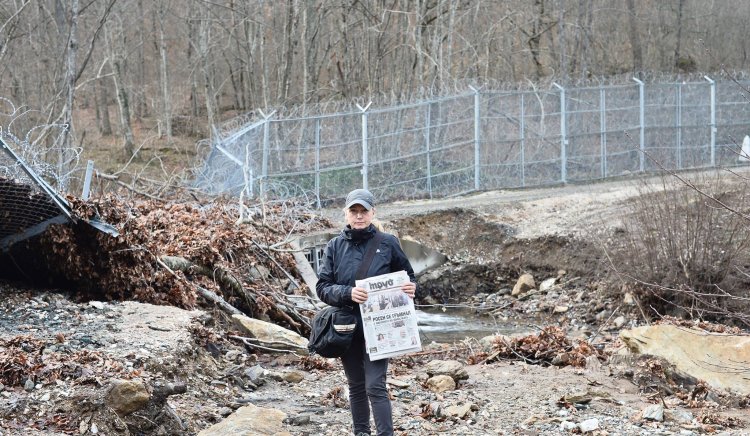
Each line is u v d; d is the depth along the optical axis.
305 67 32.56
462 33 38.69
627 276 13.78
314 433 6.86
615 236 16.47
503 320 15.67
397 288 5.85
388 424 5.82
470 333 14.39
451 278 17.86
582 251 17.00
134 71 50.94
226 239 12.84
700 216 13.79
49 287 10.45
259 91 44.62
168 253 11.63
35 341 7.44
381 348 5.79
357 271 5.95
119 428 6.27
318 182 21.56
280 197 19.53
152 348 7.75
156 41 46.91
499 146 24.22
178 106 47.34
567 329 14.66
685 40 46.50
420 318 15.97
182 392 6.89
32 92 31.16
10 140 11.46
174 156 36.62
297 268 13.88
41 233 9.82
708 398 8.62
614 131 26.25
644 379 8.98
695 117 27.81
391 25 36.22
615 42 46.69
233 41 45.78
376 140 22.39
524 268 17.77
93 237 10.04
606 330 14.24
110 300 10.15
